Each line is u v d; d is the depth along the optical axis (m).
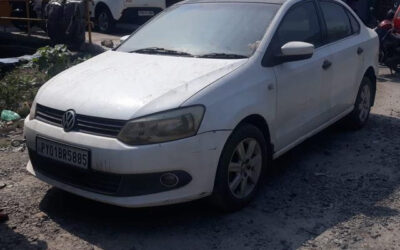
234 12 4.92
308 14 5.21
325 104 5.32
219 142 3.83
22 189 4.59
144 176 3.63
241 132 4.04
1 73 8.92
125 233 3.88
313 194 4.55
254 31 4.63
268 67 4.42
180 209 4.25
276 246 3.70
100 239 3.79
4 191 4.54
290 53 4.39
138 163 3.59
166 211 4.22
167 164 3.63
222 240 3.78
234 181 4.09
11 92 7.16
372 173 5.04
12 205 4.28
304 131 5.01
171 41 4.86
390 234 3.88
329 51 5.33
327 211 4.23
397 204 4.37
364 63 6.12
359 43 5.98
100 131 3.72
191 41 4.75
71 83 4.23
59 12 10.57
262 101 4.26
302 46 4.39
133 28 16.19
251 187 4.32
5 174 4.91
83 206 4.30
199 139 3.72
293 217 4.12
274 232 3.89
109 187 3.74
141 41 5.08
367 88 6.39
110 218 4.11
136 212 4.21
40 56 8.95
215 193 3.96
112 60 4.70
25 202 4.34
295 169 5.13
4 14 13.48
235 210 4.19
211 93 3.87
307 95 4.93
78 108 3.86
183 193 3.72
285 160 5.38
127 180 3.64
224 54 4.47
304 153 5.59
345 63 5.61
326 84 5.26
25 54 11.77
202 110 3.76
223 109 3.88
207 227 3.96
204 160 3.76
